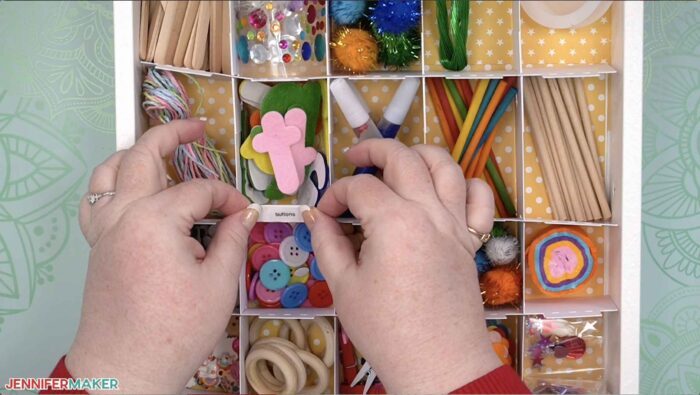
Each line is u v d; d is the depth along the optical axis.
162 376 0.69
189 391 0.99
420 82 0.98
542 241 0.97
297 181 0.93
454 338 0.69
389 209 0.72
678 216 1.13
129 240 0.69
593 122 0.99
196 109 0.99
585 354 0.99
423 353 0.68
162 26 0.91
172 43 0.93
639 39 0.91
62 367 0.71
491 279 0.94
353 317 0.71
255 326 0.99
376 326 0.69
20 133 1.14
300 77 0.97
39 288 1.14
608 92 0.98
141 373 0.68
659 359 1.14
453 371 0.68
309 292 0.98
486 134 0.97
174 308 0.69
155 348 0.68
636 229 0.92
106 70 1.16
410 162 0.76
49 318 1.14
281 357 0.93
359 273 0.72
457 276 0.72
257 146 0.93
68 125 1.15
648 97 1.13
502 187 0.99
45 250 1.14
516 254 0.96
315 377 1.00
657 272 1.14
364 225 0.73
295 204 0.98
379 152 0.79
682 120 1.13
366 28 0.98
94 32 1.16
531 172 1.00
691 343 1.14
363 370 0.95
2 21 1.14
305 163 0.94
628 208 0.92
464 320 0.70
